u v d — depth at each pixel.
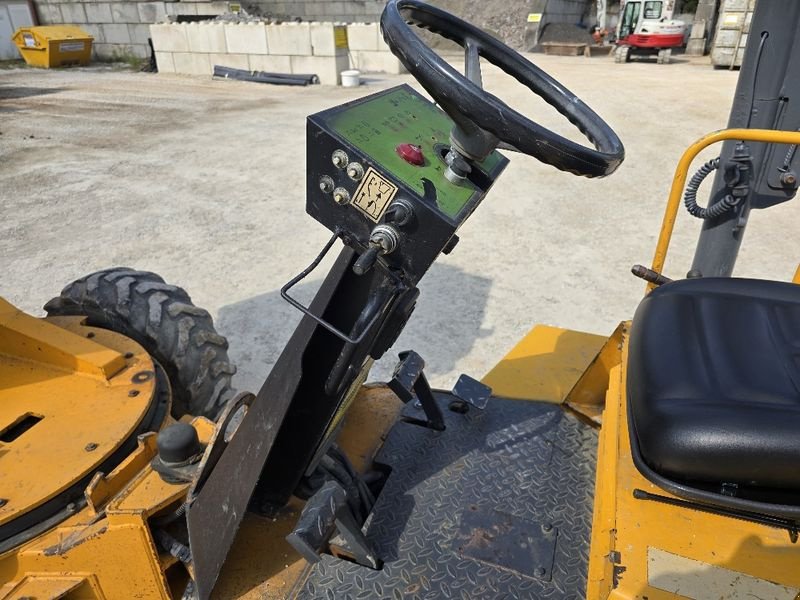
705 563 1.04
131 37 14.80
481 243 4.20
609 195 5.18
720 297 1.44
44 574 1.34
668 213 1.72
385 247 1.00
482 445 1.61
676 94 9.45
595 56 17.08
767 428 1.03
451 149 1.11
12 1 14.84
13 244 4.19
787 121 2.07
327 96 9.89
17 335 1.77
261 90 10.62
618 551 1.06
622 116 7.89
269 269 3.79
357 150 0.99
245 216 4.68
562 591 1.21
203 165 6.03
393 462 1.54
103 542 1.27
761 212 4.78
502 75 10.33
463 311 3.32
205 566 1.23
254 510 1.41
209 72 12.38
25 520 1.34
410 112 1.25
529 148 0.97
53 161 6.24
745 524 1.10
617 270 3.80
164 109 8.91
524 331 3.12
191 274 3.73
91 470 1.43
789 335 1.31
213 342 2.05
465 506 1.40
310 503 1.18
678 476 1.09
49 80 11.84
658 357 1.25
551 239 4.27
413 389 1.64
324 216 1.07
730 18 12.65
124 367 1.78
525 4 19.03
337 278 1.15
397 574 1.23
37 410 1.61
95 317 2.13
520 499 1.43
